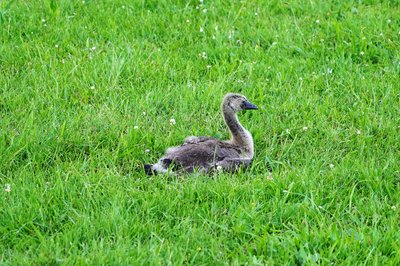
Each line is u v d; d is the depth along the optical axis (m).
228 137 14.27
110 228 11.23
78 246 10.99
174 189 12.16
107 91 15.41
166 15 18.48
